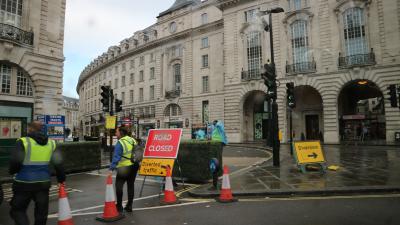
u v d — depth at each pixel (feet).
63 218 16.08
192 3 158.10
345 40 97.55
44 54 63.05
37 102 61.72
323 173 33.24
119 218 18.99
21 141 14.37
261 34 114.21
